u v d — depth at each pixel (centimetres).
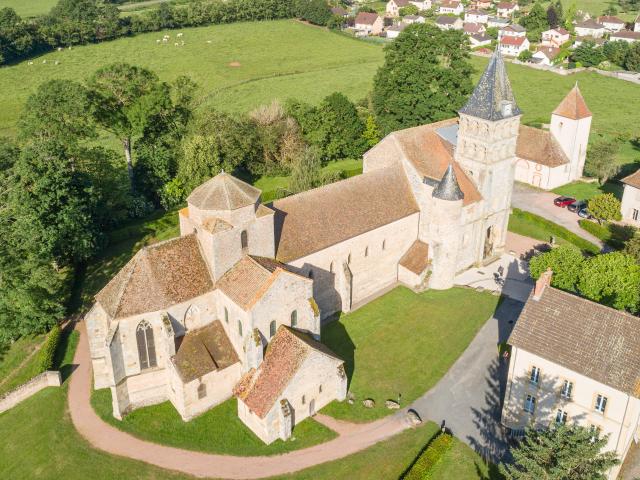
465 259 9050
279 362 6206
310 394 6312
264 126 12638
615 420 5616
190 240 6662
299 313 6600
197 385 6269
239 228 6544
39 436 6203
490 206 9012
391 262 8625
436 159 8994
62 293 8156
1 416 6538
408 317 8012
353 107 13212
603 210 10150
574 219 10756
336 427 6294
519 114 8600
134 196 11012
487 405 6606
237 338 6475
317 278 7638
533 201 11500
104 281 8625
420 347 7450
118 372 6222
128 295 6172
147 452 5991
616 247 9756
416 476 5634
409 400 6656
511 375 6178
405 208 8500
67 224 8150
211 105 16488
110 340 6016
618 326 5772
